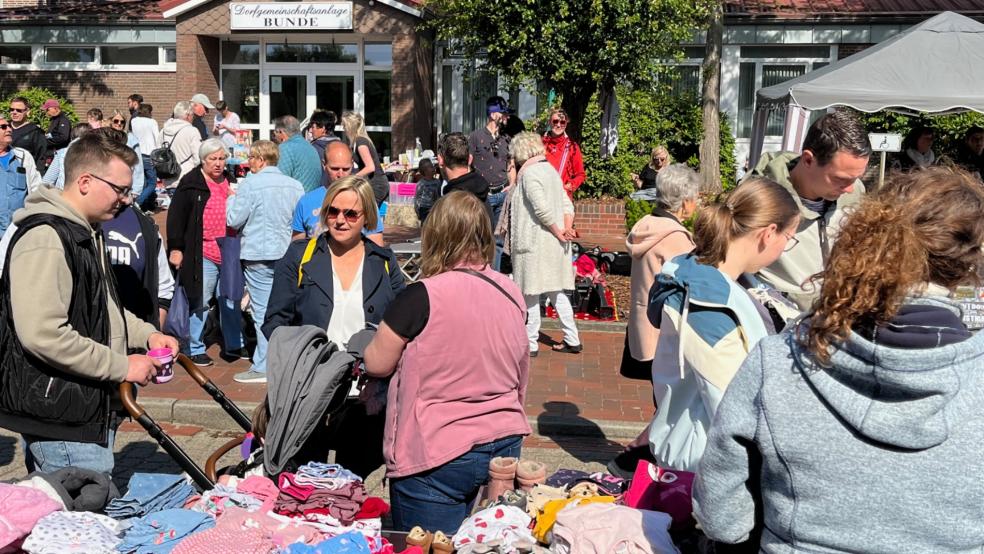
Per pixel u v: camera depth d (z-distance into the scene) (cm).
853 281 192
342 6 1878
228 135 1786
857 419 191
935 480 189
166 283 527
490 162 1099
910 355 183
